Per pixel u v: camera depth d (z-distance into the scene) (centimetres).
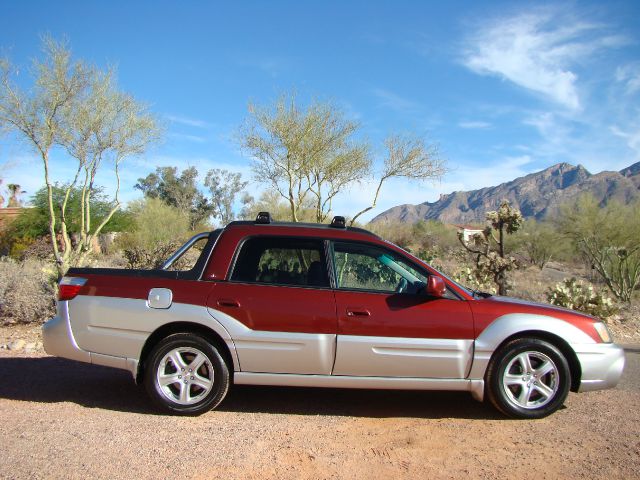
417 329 515
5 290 988
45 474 382
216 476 386
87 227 1284
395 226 3597
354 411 543
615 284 1912
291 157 1541
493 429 497
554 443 465
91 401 556
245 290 522
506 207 1363
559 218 2455
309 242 546
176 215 3253
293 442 453
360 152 1572
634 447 459
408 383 518
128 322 520
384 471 402
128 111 1284
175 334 516
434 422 514
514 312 531
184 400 513
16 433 459
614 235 1975
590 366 530
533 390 527
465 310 526
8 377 645
